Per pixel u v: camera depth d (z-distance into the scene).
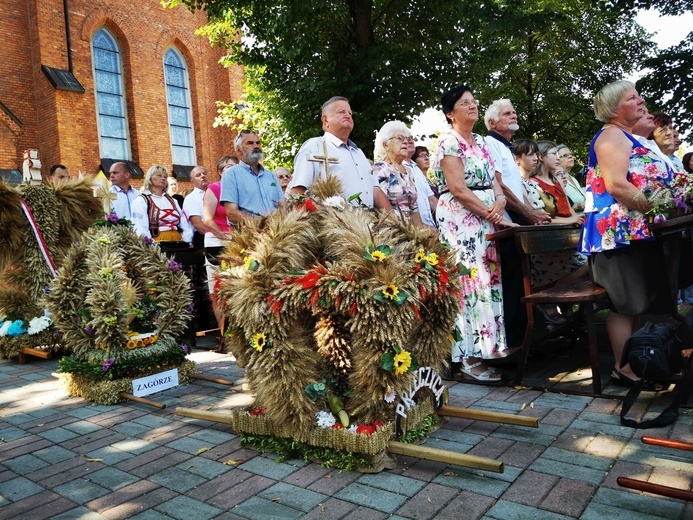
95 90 19.41
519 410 3.69
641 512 2.36
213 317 7.72
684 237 4.07
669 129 5.76
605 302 4.47
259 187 5.33
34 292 6.00
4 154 17.31
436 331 3.24
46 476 3.09
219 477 2.95
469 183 4.38
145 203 6.95
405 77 12.29
